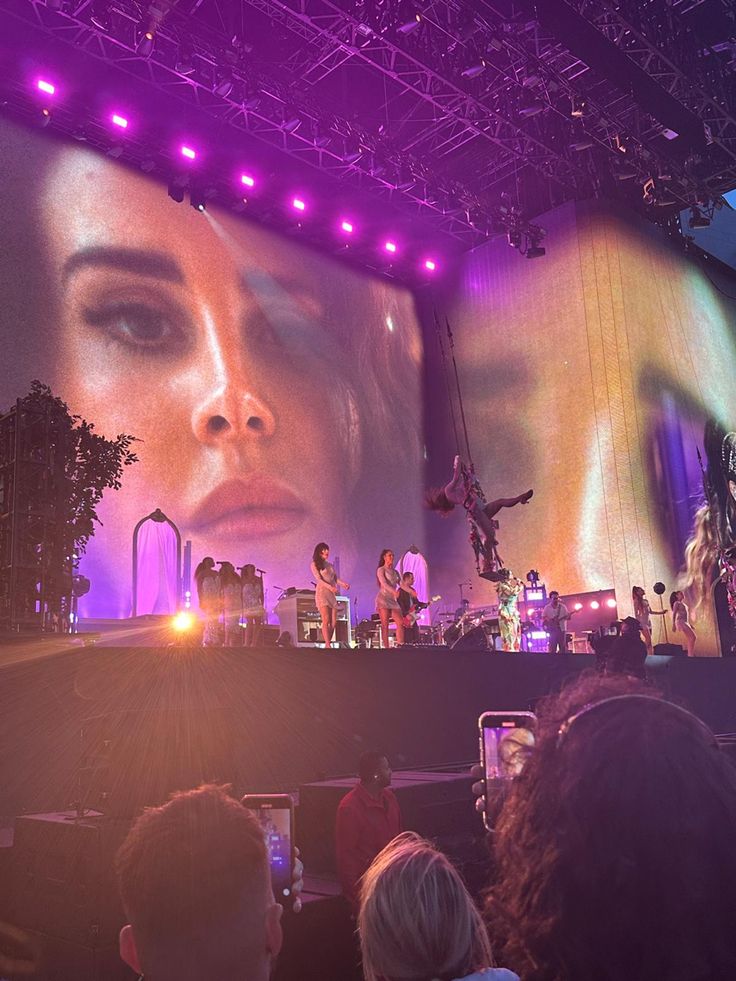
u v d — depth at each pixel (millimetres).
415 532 26031
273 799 3520
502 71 19578
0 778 5590
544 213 25594
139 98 20531
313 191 24203
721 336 27484
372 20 18750
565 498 23734
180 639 15945
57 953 4289
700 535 24078
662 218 26656
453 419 26484
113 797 4473
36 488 8688
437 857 1895
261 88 19812
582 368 24031
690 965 744
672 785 773
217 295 23344
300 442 24125
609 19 19812
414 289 28062
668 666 11031
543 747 855
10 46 18906
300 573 23297
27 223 20188
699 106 22062
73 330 20594
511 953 824
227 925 1183
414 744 8203
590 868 771
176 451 21766
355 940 4793
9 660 5816
